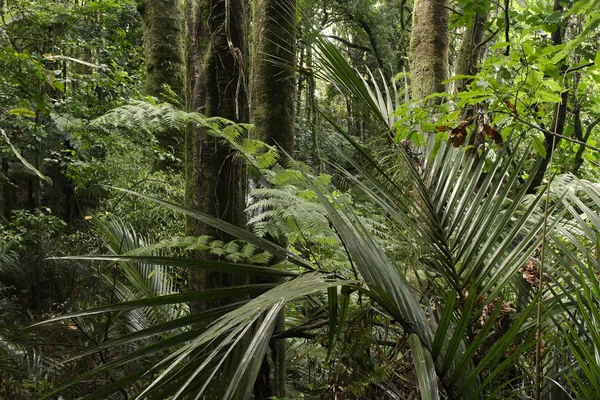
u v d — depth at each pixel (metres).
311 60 2.04
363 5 11.38
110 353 2.81
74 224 8.89
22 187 9.07
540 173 3.27
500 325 1.69
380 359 1.73
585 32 1.74
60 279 5.59
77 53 8.66
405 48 11.07
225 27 2.71
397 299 1.41
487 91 2.15
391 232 2.26
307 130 8.41
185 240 2.31
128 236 3.00
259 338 1.26
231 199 2.68
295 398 2.61
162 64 7.28
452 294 1.27
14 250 6.81
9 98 5.95
